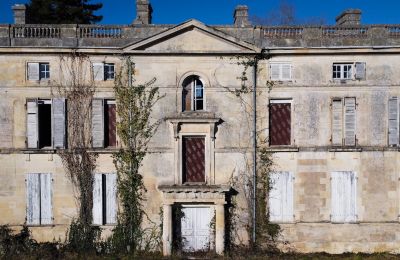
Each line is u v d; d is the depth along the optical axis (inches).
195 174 991.6
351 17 1043.3
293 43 994.1
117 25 987.3
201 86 1003.3
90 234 967.6
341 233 982.4
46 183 973.8
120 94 973.2
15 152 967.6
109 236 971.3
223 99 987.3
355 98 987.3
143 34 993.5
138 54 975.6
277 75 991.6
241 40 965.8
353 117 987.3
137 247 968.9
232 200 980.6
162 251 959.0
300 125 987.3
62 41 978.1
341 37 995.9
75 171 971.3
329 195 984.3
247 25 1010.1
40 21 1630.2
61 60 975.6
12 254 922.1
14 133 971.3
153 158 977.5
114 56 979.9
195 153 992.2
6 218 968.9
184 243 979.9
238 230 978.7
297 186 984.9
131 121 972.6
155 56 980.6
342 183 984.9
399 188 982.4
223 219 950.4
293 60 990.4
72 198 974.4
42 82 974.4
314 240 981.8
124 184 970.1
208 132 977.5
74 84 974.4
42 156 971.9
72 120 975.0
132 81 978.1
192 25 964.0
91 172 973.2
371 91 987.9
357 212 984.9
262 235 976.3
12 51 959.6
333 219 983.6
